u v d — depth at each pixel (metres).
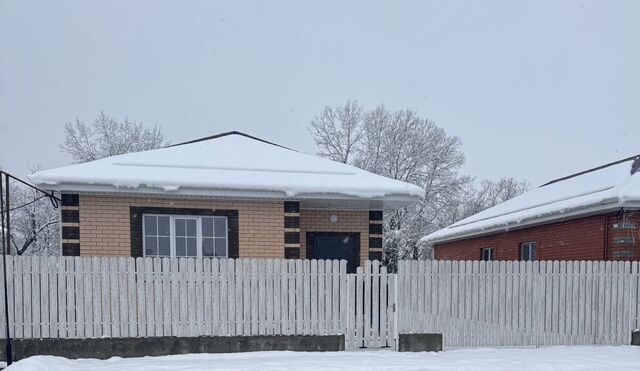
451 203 27.06
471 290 7.72
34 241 24.33
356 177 9.55
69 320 6.87
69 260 6.89
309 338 7.30
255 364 6.38
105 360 6.74
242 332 7.24
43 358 6.23
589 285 7.97
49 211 24.08
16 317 6.77
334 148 28.00
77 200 8.38
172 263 7.10
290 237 9.04
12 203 24.03
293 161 10.05
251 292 7.27
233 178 8.71
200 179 8.47
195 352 7.07
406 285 7.54
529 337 7.81
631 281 8.03
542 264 7.91
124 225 8.56
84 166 8.61
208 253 8.98
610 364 6.57
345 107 27.95
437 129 27.83
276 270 7.32
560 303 7.92
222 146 10.53
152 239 8.79
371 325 7.53
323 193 8.84
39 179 7.85
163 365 6.35
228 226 8.95
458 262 7.70
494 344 7.72
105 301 6.97
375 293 7.48
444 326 7.59
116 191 8.25
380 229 10.55
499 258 15.12
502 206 16.86
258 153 10.29
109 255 8.48
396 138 27.50
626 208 9.66
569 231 11.59
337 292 7.41
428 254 25.80
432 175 27.19
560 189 14.00
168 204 8.77
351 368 6.21
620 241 9.79
